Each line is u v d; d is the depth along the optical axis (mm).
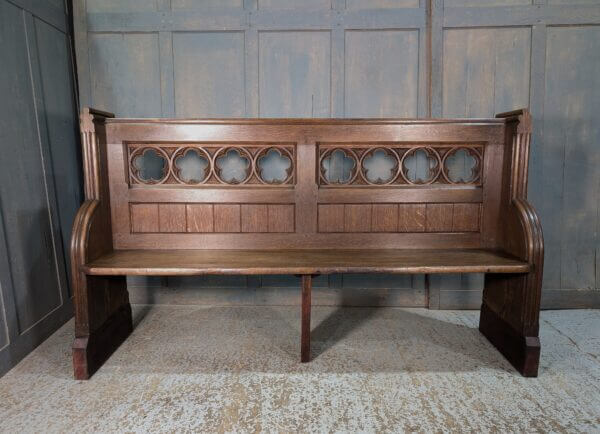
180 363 1774
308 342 1764
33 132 1964
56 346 1936
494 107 2314
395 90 2334
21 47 1892
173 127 1909
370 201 1977
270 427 1355
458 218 1987
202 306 2465
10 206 1782
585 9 2217
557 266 2414
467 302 2441
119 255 1843
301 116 2361
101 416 1410
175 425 1364
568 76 2277
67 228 2242
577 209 2369
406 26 2285
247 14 2297
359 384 1613
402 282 2471
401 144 1957
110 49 2336
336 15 2291
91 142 1788
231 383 1616
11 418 1396
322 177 1991
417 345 1959
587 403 1492
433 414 1428
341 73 2324
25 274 1864
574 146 2322
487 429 1349
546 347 1939
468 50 2281
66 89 2268
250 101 2354
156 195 1946
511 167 1846
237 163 2387
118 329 1932
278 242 1996
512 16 2242
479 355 1863
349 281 2477
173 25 2309
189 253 1896
